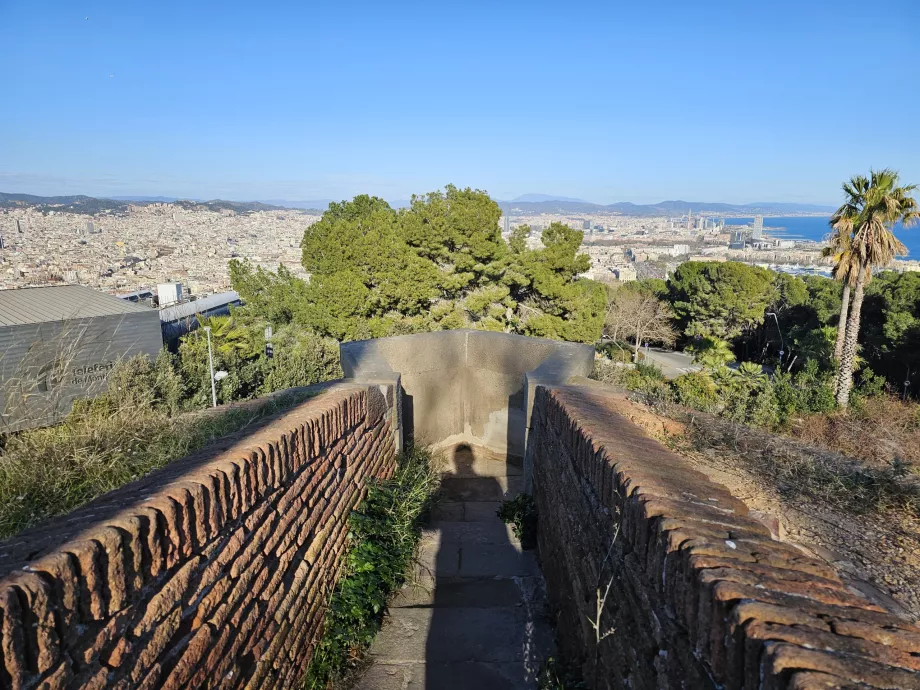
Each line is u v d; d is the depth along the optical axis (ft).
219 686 7.09
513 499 19.79
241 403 14.15
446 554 15.46
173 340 48.34
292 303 55.57
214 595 7.06
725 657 4.66
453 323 53.06
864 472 11.89
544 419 15.53
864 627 4.41
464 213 50.11
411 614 12.68
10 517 7.90
